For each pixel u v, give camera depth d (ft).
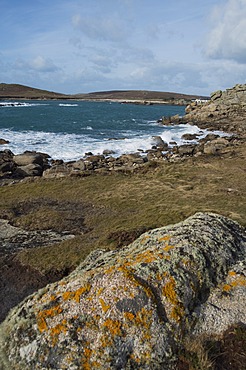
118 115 341.21
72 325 16.38
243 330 17.37
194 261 19.76
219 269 20.52
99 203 69.36
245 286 19.76
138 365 15.48
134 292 17.15
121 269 18.44
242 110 294.87
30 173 104.01
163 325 16.66
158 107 560.61
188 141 176.04
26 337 16.65
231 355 16.42
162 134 193.26
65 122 247.09
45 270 39.37
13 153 130.21
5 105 412.36
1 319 30.55
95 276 18.49
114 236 45.27
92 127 224.74
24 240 50.52
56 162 117.70
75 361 15.33
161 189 77.77
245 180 85.56
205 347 16.56
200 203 64.59
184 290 18.20
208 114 286.05
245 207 60.95
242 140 159.63
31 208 66.95
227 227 25.23
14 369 15.93
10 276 38.68
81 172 97.66
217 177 89.25
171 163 112.47
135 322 16.37
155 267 18.90
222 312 18.37
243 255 22.58
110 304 16.79
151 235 24.31
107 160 121.19
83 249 43.16
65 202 70.74
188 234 22.53
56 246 45.50
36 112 327.47
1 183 90.02
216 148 134.41
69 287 18.39
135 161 118.01
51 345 15.97
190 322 17.47
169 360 15.89
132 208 65.00
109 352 15.47
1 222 57.93
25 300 19.65
